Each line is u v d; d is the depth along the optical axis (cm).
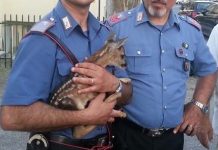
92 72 218
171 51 296
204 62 317
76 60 227
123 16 301
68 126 222
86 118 220
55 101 223
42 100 223
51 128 222
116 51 226
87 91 217
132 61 291
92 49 238
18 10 1077
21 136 565
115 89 228
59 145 234
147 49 292
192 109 310
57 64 224
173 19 300
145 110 289
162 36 296
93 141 243
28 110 216
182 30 305
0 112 223
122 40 228
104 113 224
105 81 222
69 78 222
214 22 1355
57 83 227
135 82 291
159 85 290
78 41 234
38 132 232
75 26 232
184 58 300
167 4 288
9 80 221
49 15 234
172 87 293
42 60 219
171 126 295
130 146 293
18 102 215
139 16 297
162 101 290
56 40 223
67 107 221
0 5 1067
